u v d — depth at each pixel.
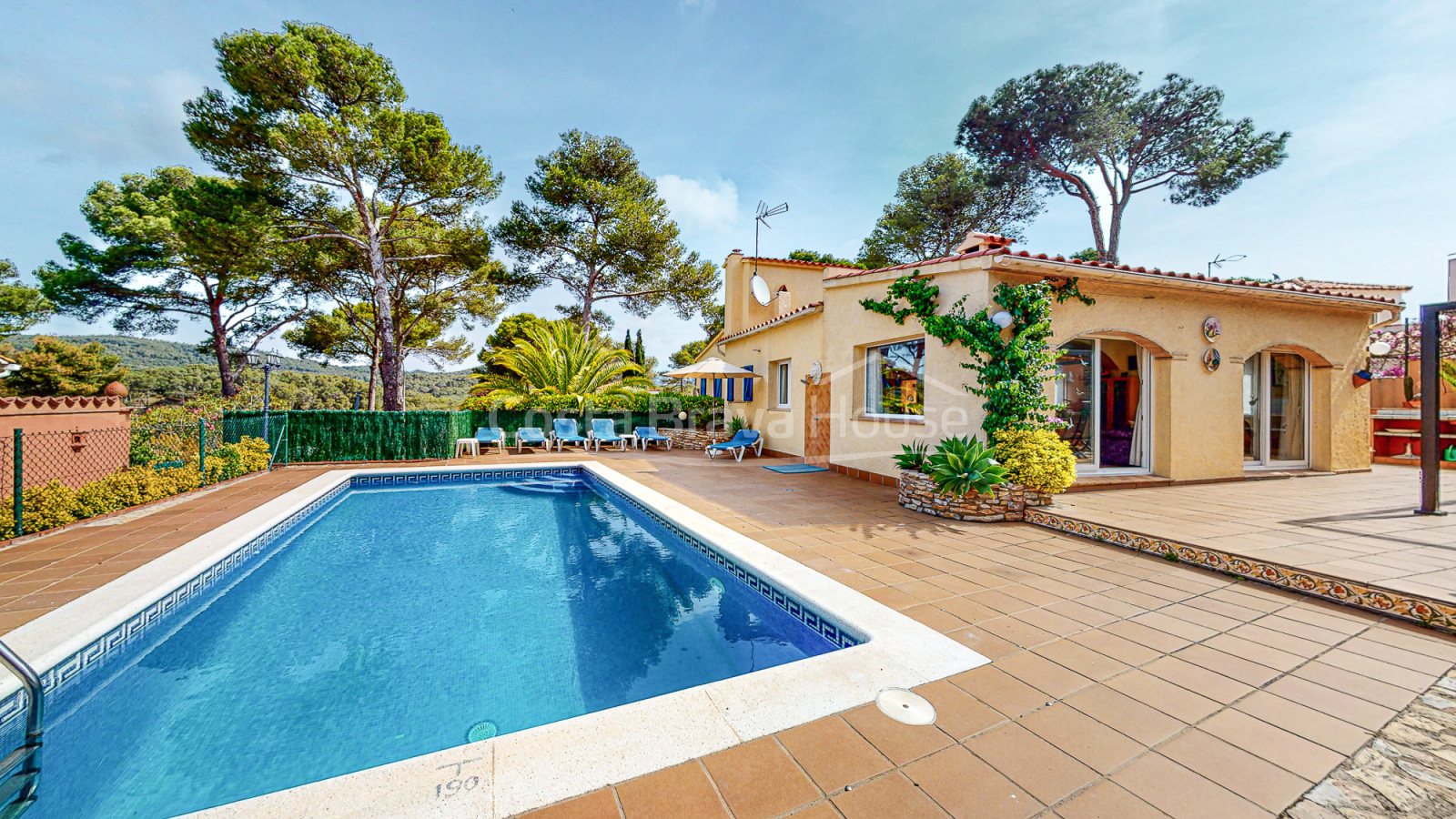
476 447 14.10
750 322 16.78
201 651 3.80
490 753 2.12
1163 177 20.05
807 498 7.94
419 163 14.30
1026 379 6.93
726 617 4.45
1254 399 9.32
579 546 6.54
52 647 3.14
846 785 1.95
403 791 1.90
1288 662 2.94
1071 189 21.70
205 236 13.95
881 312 8.79
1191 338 8.22
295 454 12.21
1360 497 6.92
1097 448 8.27
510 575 5.45
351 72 13.89
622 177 22.69
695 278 23.00
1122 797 1.89
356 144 13.81
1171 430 8.05
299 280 20.20
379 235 15.90
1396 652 3.05
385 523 7.67
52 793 2.39
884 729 2.31
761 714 2.41
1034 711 2.46
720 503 7.52
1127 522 5.47
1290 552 4.35
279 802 1.84
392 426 12.83
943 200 23.80
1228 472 8.47
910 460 7.28
